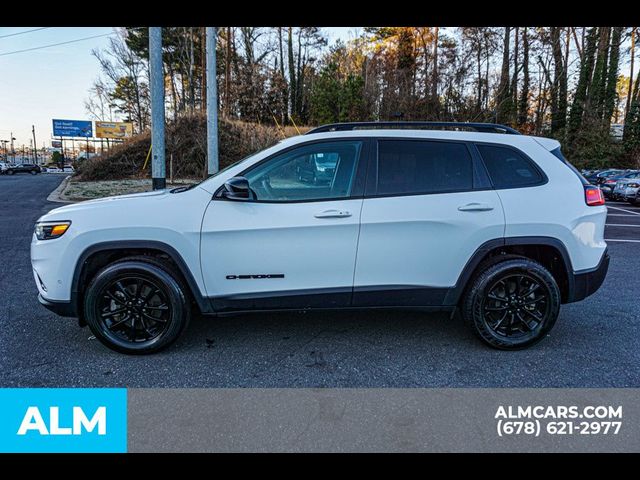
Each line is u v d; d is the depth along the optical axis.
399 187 3.30
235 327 3.82
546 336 3.63
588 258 3.44
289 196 3.27
